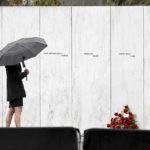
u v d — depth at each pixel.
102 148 9.11
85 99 27.62
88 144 9.16
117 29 27.69
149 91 27.56
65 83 27.66
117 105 27.62
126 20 27.70
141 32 27.69
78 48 27.69
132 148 9.00
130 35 27.69
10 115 23.58
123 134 9.03
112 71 27.62
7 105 27.78
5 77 27.77
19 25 27.83
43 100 27.69
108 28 27.69
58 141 9.09
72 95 27.64
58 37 27.77
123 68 27.62
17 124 22.91
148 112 27.56
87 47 27.69
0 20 27.84
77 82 27.62
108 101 27.62
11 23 27.84
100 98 27.62
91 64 27.62
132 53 27.61
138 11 27.66
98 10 27.77
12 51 21.53
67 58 27.70
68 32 27.77
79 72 27.64
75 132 9.05
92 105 27.62
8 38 27.84
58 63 27.69
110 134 9.08
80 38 27.70
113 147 9.06
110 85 27.62
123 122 26.80
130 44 27.64
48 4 34.47
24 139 9.15
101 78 27.62
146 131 8.93
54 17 27.81
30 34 27.83
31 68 27.69
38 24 27.81
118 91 27.61
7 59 21.41
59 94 27.64
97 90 27.62
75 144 9.03
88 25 27.77
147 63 27.61
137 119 27.52
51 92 27.66
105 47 27.69
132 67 27.62
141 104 27.58
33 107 27.70
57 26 27.77
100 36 27.69
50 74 27.69
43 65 27.66
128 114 27.19
